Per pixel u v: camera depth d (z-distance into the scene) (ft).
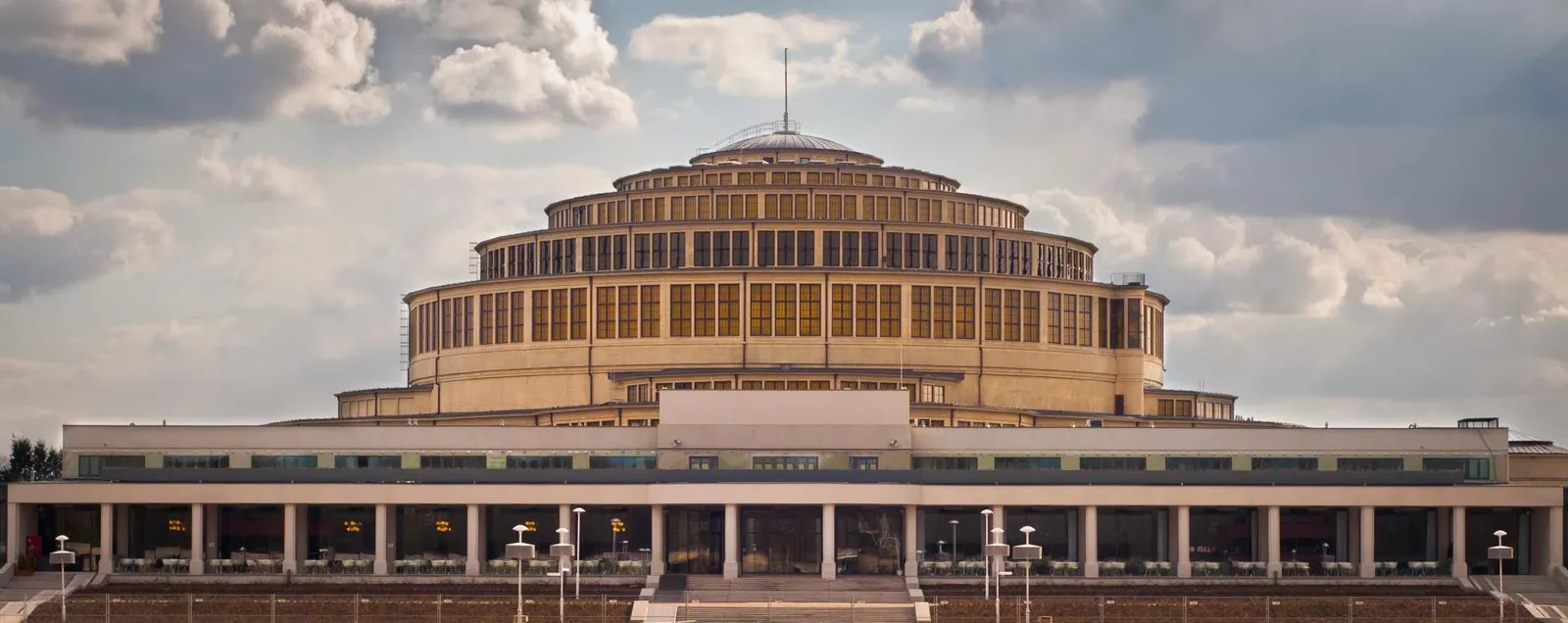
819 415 555.28
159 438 561.84
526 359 633.61
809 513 533.96
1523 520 546.26
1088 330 643.04
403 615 473.26
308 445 560.20
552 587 512.22
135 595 495.82
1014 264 651.66
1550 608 492.95
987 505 532.32
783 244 635.25
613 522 540.93
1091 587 515.50
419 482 545.44
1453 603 488.02
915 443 558.15
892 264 636.48
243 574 524.93
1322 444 561.84
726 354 616.39
